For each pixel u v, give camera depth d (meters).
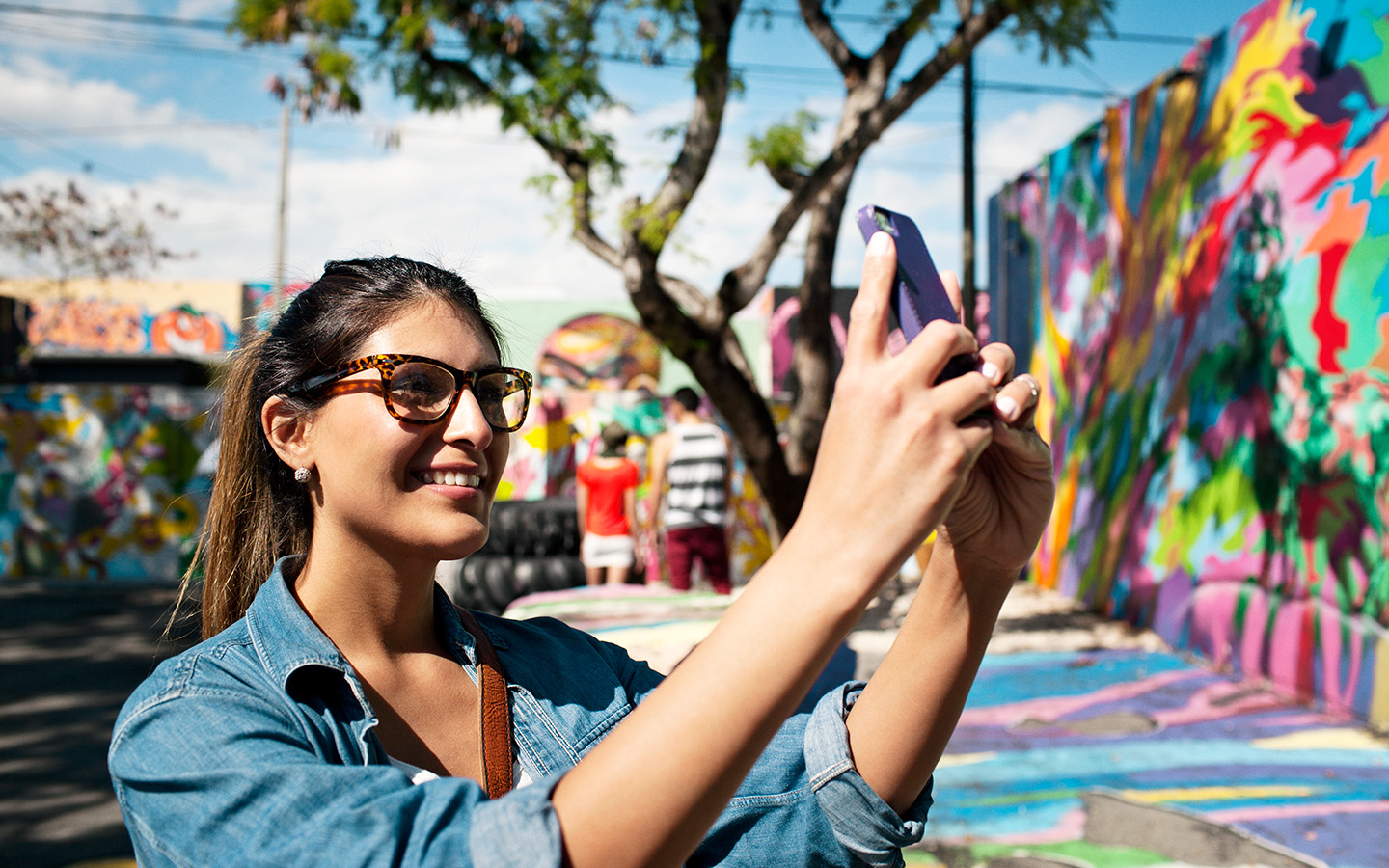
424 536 0.92
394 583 0.96
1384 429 4.15
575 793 0.57
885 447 0.59
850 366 0.62
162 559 11.32
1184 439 5.86
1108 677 5.15
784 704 0.56
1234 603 5.25
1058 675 5.21
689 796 0.55
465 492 0.93
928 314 0.68
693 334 6.85
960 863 2.97
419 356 0.92
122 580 11.25
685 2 6.11
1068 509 7.60
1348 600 4.36
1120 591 6.60
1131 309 6.64
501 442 0.99
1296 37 4.80
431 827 0.59
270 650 0.87
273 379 0.98
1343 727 4.19
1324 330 4.54
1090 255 7.35
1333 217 4.51
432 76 6.80
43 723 5.64
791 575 0.58
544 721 1.02
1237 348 5.29
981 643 0.90
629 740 0.57
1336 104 4.49
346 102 6.59
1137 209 6.57
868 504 0.58
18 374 16.45
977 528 0.85
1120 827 3.20
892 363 0.61
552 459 11.44
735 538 10.47
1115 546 6.71
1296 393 4.76
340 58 6.40
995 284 9.40
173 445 11.39
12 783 4.62
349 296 0.97
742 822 0.93
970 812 3.35
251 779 0.64
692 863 0.94
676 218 6.39
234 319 25.61
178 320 25.38
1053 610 7.00
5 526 11.38
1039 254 8.38
